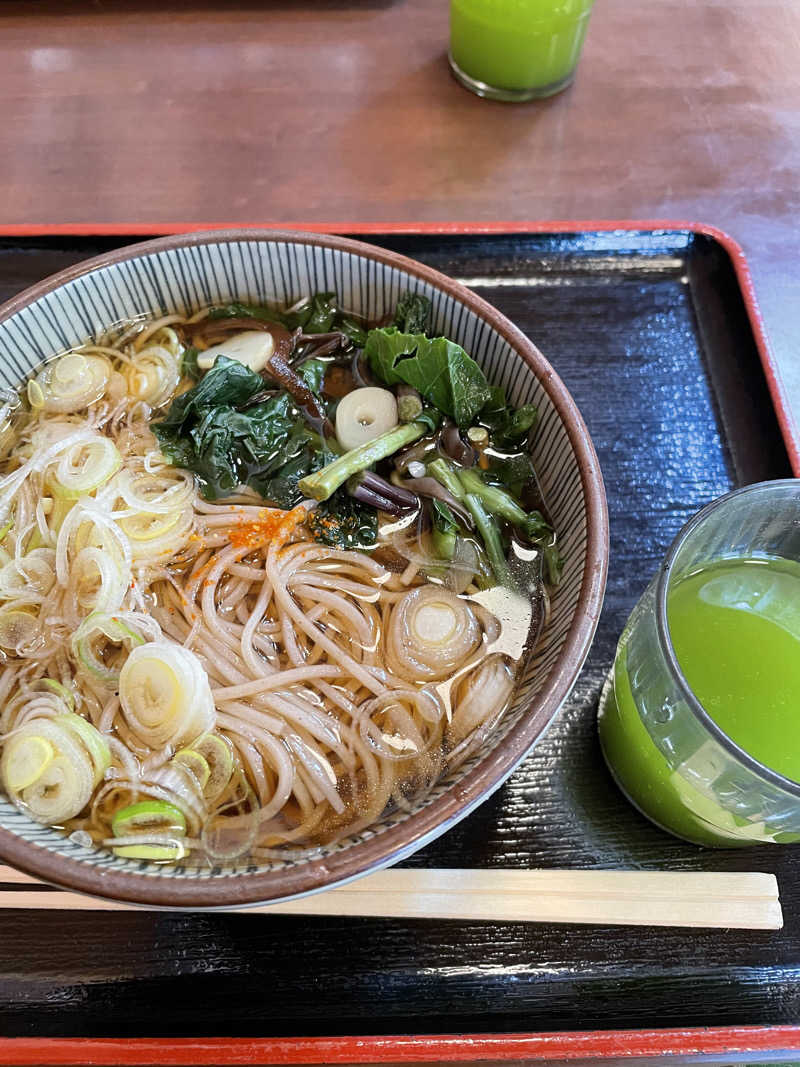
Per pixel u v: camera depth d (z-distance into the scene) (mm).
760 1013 212
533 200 371
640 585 268
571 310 313
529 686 209
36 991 211
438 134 391
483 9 363
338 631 240
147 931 217
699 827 219
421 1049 202
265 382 267
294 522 245
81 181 372
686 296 317
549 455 240
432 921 220
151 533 242
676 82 414
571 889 221
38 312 256
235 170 376
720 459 289
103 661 226
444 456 258
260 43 422
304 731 225
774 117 405
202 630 235
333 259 262
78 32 427
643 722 208
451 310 251
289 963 215
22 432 263
